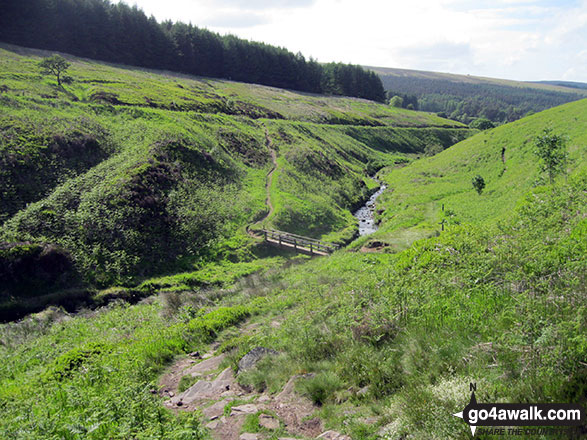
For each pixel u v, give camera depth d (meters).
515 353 5.49
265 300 17.17
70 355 11.02
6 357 15.06
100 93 58.34
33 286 24.16
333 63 160.38
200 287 27.30
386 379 6.43
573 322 5.16
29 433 6.50
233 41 128.00
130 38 101.69
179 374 9.80
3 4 83.06
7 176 30.66
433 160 67.81
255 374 8.07
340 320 9.72
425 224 35.03
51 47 89.06
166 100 66.00
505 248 9.76
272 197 44.44
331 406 6.24
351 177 64.06
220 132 56.38
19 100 42.88
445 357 6.20
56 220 28.78
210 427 6.34
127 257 28.50
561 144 27.34
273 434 5.79
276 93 116.19
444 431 4.35
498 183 43.41
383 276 12.31
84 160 37.12
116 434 6.10
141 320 18.72
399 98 161.25
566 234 9.36
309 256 32.69
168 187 36.81
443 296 8.72
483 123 133.50
